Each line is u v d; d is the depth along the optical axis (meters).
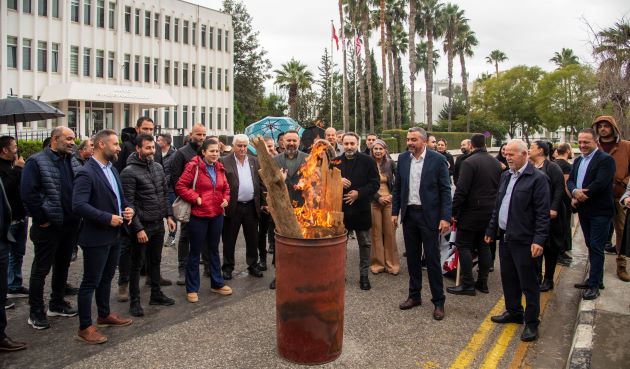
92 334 4.75
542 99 50.28
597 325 5.01
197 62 43.88
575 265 7.88
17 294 6.16
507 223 5.10
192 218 5.92
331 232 4.67
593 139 6.04
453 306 5.94
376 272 7.37
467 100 59.03
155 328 5.14
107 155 4.83
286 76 59.25
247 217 6.94
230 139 24.78
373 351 4.64
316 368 4.28
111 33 37.00
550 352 4.75
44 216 5.02
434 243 5.53
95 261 4.71
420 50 70.75
